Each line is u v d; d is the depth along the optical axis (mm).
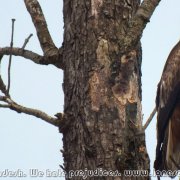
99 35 8805
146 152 7965
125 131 7973
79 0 9211
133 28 8477
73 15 9219
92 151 8008
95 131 8125
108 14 8992
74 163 8234
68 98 8727
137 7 9438
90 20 8977
